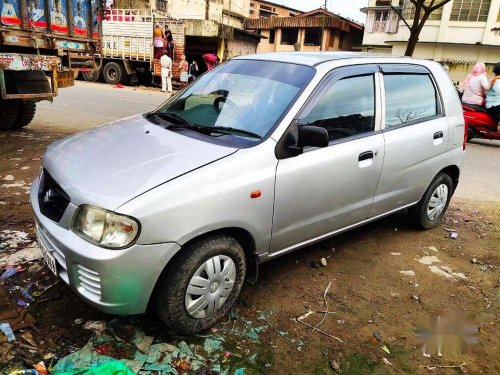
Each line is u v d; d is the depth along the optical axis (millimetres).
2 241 3447
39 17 6633
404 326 2941
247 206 2594
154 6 25375
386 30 28000
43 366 2258
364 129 3406
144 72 19672
